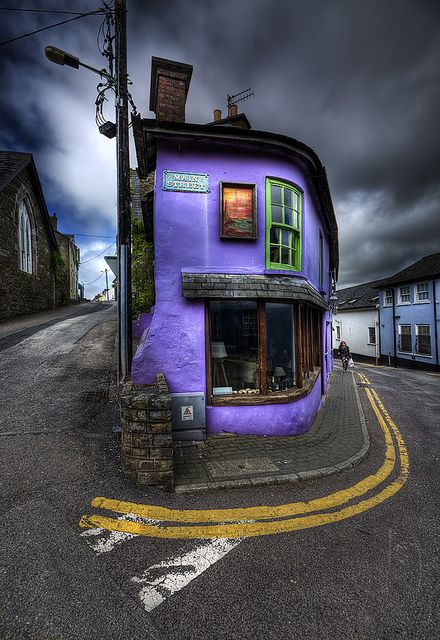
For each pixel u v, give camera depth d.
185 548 3.05
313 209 8.45
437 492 4.36
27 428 5.44
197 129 5.78
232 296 5.81
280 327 6.67
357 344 31.41
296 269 6.91
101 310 23.86
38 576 2.60
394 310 25.14
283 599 2.49
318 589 2.60
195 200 6.05
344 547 3.14
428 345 21.86
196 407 5.77
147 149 6.29
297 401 6.35
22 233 19.34
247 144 6.17
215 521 3.50
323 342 10.87
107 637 2.13
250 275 6.18
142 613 2.32
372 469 5.06
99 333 13.20
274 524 3.49
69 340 11.78
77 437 5.20
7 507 3.48
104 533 3.19
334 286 17.77
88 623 2.22
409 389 14.10
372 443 6.39
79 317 18.11
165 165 5.98
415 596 2.55
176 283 5.92
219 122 8.27
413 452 6.03
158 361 5.79
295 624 2.29
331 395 11.00
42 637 2.11
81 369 8.66
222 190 6.08
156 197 5.94
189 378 5.84
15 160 18.44
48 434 5.26
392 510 3.84
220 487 4.17
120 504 3.68
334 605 2.45
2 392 6.98
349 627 2.27
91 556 2.87
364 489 4.36
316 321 9.88
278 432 6.12
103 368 8.82
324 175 7.40
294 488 4.32
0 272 16.34
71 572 2.67
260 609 2.39
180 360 5.83
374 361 28.36
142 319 11.69
